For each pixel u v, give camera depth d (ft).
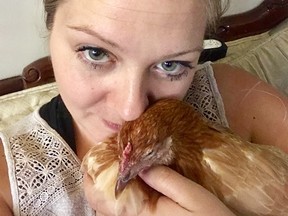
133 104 0.70
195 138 0.73
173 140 0.71
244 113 1.00
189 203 0.69
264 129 1.01
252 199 0.72
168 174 0.70
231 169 0.72
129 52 0.67
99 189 0.72
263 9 1.45
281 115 1.01
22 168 0.82
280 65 1.32
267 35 1.46
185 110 0.72
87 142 0.86
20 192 0.81
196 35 0.70
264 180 0.73
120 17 0.65
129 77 0.70
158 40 0.67
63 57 0.73
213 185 0.72
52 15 0.76
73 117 0.82
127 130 0.67
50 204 0.82
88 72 0.72
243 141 0.76
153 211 0.71
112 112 0.74
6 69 1.17
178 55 0.70
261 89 1.02
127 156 0.65
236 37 1.42
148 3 0.64
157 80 0.73
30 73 1.14
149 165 0.69
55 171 0.83
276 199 0.74
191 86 0.94
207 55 1.21
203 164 0.72
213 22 0.77
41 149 0.84
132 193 0.70
